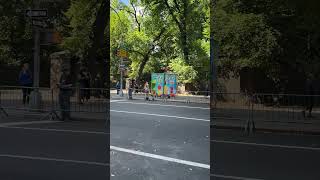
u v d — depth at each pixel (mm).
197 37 40125
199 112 18375
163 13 42312
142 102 26938
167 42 43125
